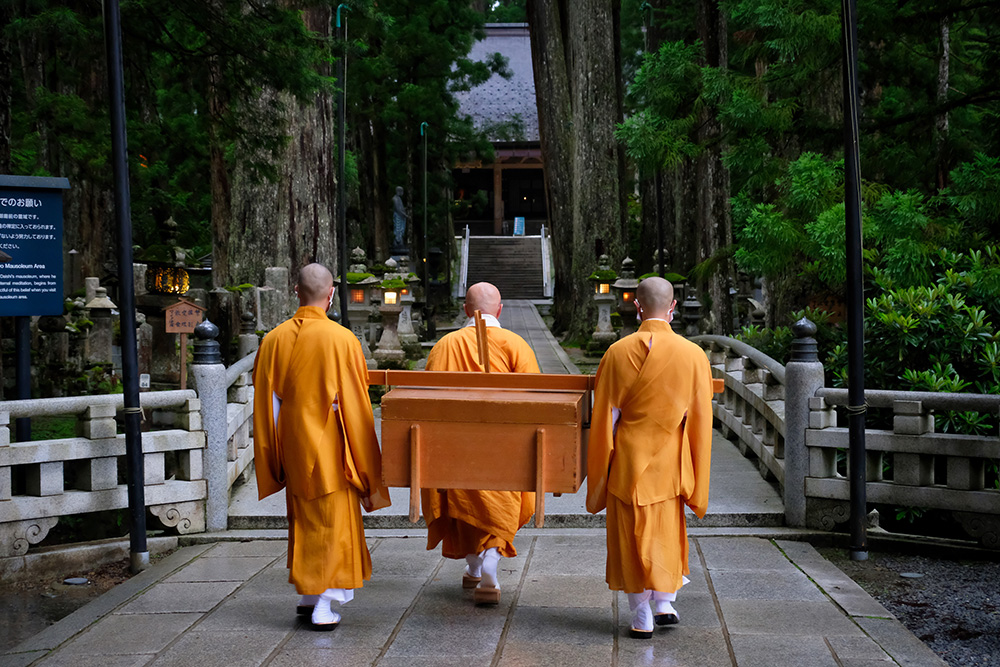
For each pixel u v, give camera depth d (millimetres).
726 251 11758
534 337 25391
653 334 4199
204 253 28141
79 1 10117
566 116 26188
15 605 5086
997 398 5438
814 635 4215
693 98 11312
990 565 5465
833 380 7359
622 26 34656
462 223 63938
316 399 4273
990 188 7832
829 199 8711
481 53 67812
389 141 35969
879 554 5734
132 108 12508
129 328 5543
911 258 7457
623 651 4031
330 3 12023
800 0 9398
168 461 7629
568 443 4121
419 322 25500
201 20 10781
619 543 4148
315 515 4281
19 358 6062
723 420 9281
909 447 5688
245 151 13227
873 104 13492
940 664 3875
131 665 3945
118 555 5852
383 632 4301
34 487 5594
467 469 4191
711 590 4883
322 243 15703
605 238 23406
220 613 4609
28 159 13352
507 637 4219
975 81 12648
